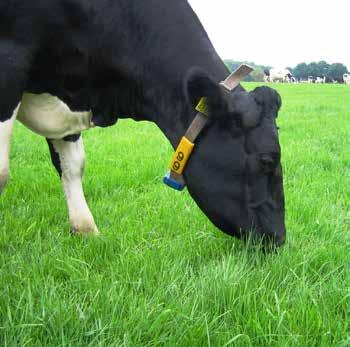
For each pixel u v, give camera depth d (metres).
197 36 2.12
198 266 2.10
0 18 2.01
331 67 58.09
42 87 2.17
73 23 2.08
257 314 1.66
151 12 2.11
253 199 1.95
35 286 1.79
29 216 2.76
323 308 1.75
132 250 2.25
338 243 2.43
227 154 1.94
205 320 1.55
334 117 8.24
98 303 1.69
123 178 3.62
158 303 1.72
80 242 2.39
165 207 2.89
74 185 2.56
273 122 1.93
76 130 2.32
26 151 4.65
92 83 2.20
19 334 1.49
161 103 2.11
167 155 4.56
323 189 3.46
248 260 2.06
